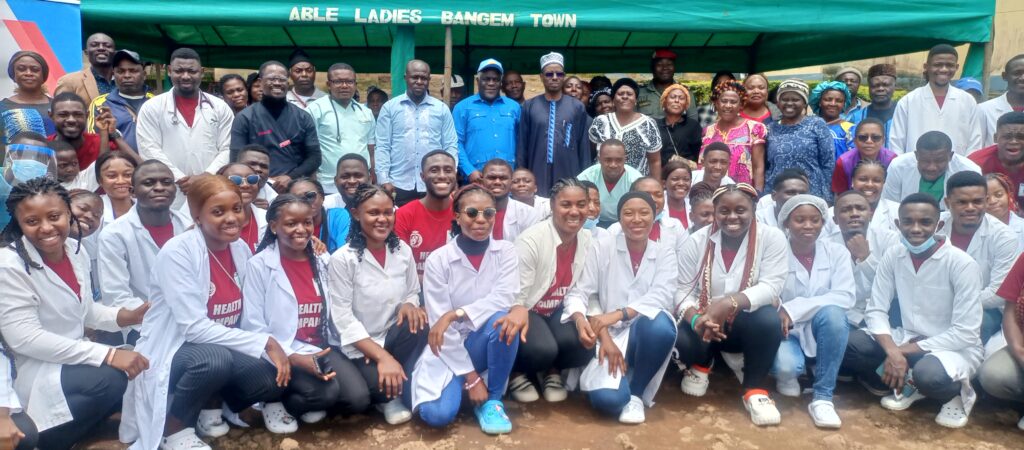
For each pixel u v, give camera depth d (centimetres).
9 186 411
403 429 395
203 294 364
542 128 628
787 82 611
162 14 626
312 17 630
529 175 516
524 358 421
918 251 425
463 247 413
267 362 371
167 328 361
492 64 632
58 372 338
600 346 413
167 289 356
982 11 672
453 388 396
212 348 356
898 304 459
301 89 671
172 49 948
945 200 457
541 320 432
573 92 728
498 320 397
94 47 618
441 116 617
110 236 394
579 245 441
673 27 658
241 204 364
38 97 550
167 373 350
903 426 410
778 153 609
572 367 443
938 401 446
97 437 379
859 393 459
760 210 518
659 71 782
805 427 407
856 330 448
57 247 342
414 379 400
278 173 560
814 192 598
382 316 407
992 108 595
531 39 992
